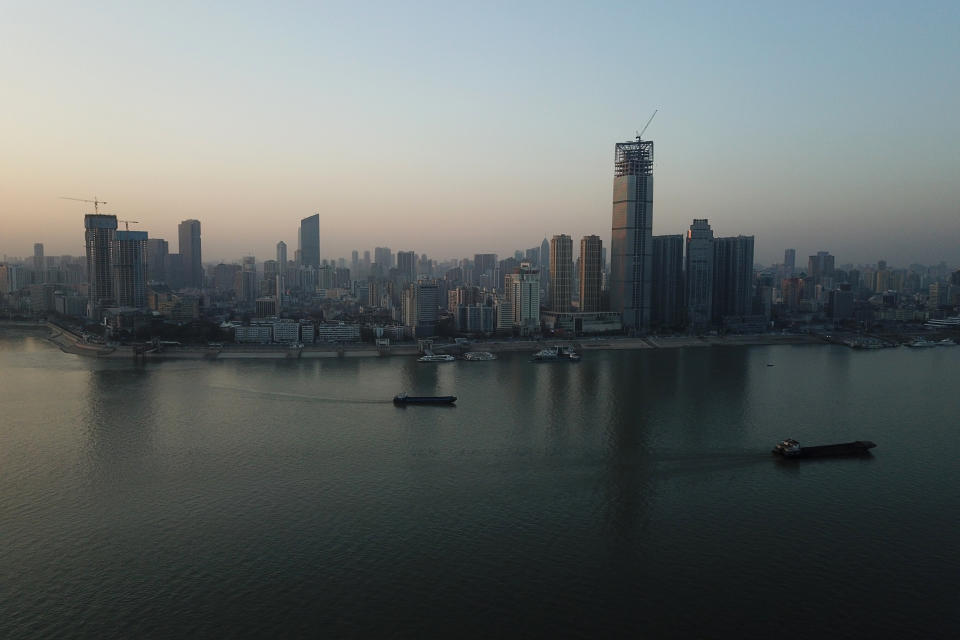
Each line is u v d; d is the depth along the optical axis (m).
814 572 145.62
